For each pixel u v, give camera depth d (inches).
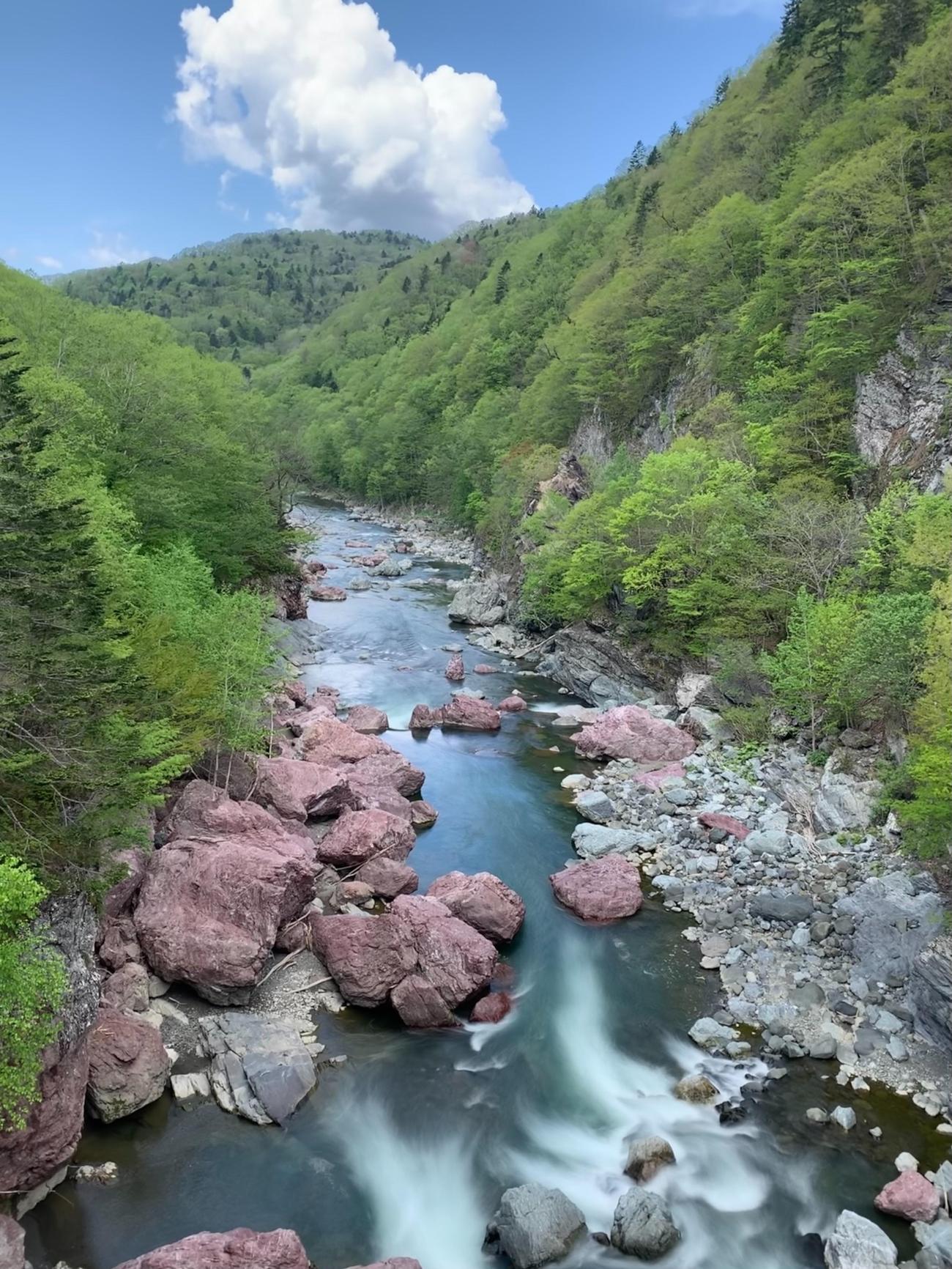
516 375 4955.7
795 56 4136.3
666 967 933.2
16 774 679.1
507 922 963.3
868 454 1830.7
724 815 1237.7
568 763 1519.4
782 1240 601.3
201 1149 661.9
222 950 815.1
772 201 2859.3
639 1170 653.9
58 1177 621.6
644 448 2918.3
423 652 2244.1
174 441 1770.4
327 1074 754.8
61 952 640.4
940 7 2647.6
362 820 1127.6
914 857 1034.1
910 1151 674.2
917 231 1920.5
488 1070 772.6
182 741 988.6
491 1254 591.8
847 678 1269.7
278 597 2288.4
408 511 5064.0
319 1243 589.9
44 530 688.4
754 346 2417.6
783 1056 788.6
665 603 1849.2
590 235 6023.6
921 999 799.1
